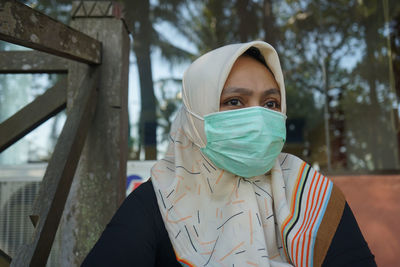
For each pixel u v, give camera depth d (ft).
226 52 4.31
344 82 17.63
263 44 4.17
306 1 15.99
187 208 4.11
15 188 7.87
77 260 5.47
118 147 5.62
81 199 5.59
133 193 4.25
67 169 4.60
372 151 16.44
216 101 4.17
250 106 4.23
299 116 22.16
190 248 3.88
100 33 5.87
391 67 15.02
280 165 4.62
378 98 15.88
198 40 16.60
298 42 17.54
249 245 3.81
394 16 14.94
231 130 4.08
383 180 7.14
